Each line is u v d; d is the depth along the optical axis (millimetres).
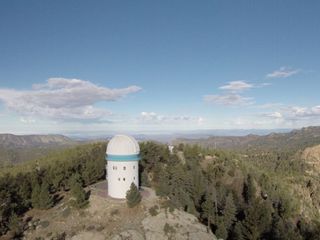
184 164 117750
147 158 107188
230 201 80938
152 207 75688
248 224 74625
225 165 135625
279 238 76938
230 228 77125
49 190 84438
